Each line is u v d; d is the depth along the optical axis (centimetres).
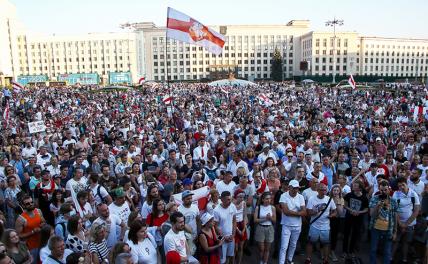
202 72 14338
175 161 1095
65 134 1455
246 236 747
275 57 12862
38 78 9269
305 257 807
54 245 514
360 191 794
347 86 6272
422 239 713
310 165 994
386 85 7788
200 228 662
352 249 791
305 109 2675
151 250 580
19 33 12719
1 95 4341
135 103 3444
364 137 1481
